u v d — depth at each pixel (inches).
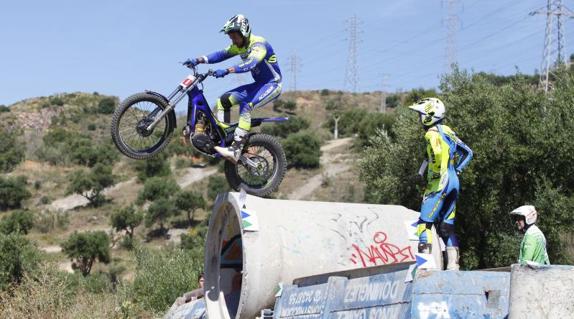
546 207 664.4
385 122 2279.8
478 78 740.0
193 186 2405.3
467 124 696.4
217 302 423.5
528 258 310.2
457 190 329.4
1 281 875.4
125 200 2393.0
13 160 2891.2
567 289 227.8
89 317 631.8
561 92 708.7
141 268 860.6
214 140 365.4
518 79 733.9
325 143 2731.3
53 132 3720.5
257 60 353.1
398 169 780.0
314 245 387.9
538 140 678.5
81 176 2411.4
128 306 658.8
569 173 690.2
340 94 4648.1
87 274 1657.2
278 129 2989.7
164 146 362.9
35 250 974.4
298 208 405.1
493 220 714.8
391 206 434.3
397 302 269.4
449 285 258.2
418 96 1524.4
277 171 384.5
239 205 383.6
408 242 411.2
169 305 725.9
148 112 357.1
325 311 311.9
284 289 361.7
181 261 781.3
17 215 2102.6
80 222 2229.3
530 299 231.5
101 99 5044.3
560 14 1569.9
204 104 360.5
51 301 644.1
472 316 254.2
